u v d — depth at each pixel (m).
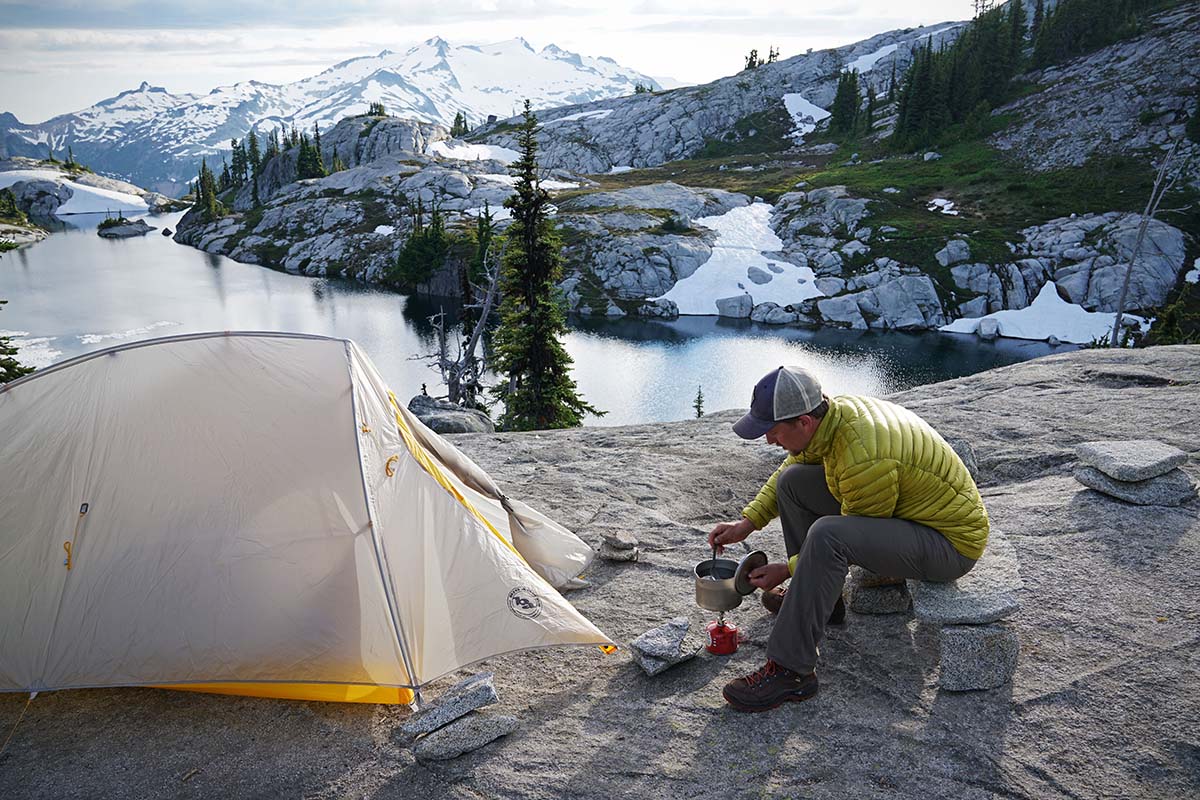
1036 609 4.15
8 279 101.75
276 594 3.92
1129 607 4.08
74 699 3.92
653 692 3.80
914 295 73.50
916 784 3.08
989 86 115.69
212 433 4.24
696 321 75.19
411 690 3.84
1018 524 5.11
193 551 4.00
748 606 4.59
